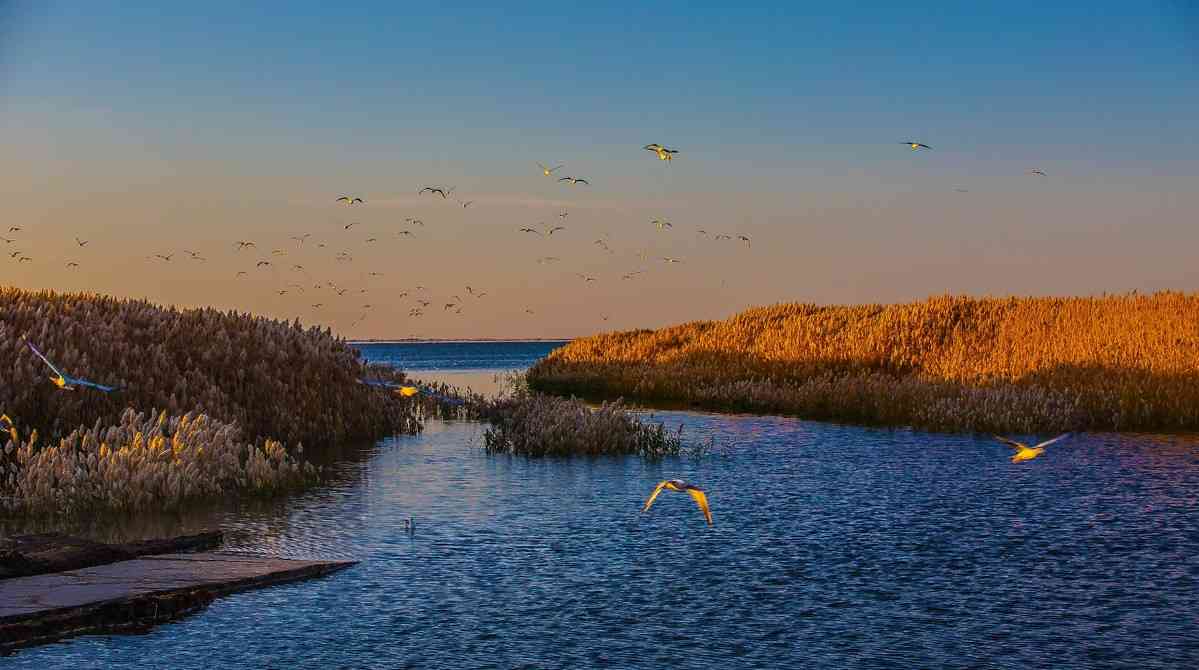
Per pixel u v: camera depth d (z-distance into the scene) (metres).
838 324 65.81
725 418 42.16
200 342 34.34
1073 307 61.50
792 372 54.72
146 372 29.97
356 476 26.11
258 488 23.52
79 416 26.31
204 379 30.94
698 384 53.91
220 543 18.47
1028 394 38.25
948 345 58.44
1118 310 58.81
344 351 41.00
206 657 12.70
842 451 31.14
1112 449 30.97
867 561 17.39
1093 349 49.28
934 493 23.70
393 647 13.12
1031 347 53.53
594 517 20.95
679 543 18.67
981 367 49.34
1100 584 16.00
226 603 14.87
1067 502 22.52
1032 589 15.75
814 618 14.37
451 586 15.81
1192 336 49.53
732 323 72.31
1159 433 34.84
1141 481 25.16
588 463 28.59
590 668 12.46
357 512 21.36
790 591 15.66
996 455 30.03
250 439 29.97
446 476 26.08
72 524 19.97
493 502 22.53
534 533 19.45
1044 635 13.66
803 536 19.25
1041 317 60.44
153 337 33.53
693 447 32.06
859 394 43.38
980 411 36.84
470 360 172.12
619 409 33.47
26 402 25.92
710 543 18.69
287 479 24.16
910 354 56.97
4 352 27.84
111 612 13.92
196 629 13.73
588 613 14.55
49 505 20.88
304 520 20.52
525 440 30.88
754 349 63.72
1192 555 17.73
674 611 14.65
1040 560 17.44
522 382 68.44
